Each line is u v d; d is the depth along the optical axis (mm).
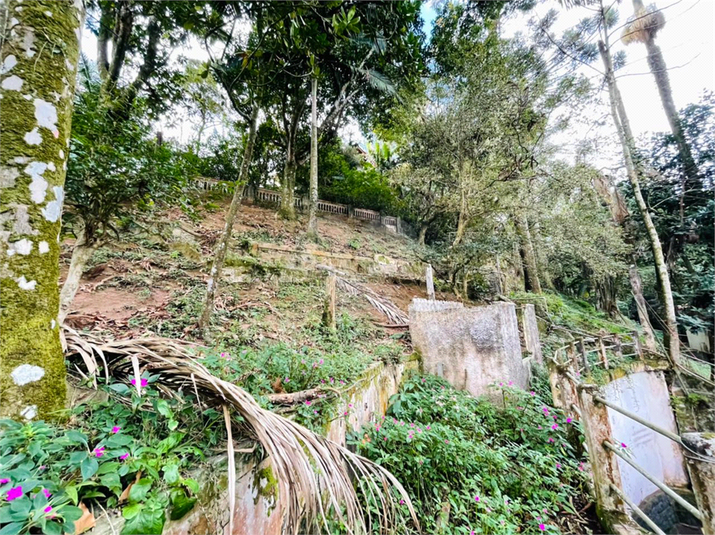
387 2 4477
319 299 5172
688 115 7469
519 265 10148
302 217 10141
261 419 1105
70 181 1865
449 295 8062
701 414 5770
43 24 1229
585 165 7355
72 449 1021
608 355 5633
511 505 2238
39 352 1135
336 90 9430
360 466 1287
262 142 10375
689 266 8047
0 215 1092
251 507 1367
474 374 3908
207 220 7016
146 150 2195
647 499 4324
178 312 3506
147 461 1001
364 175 12578
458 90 7832
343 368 2768
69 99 1325
